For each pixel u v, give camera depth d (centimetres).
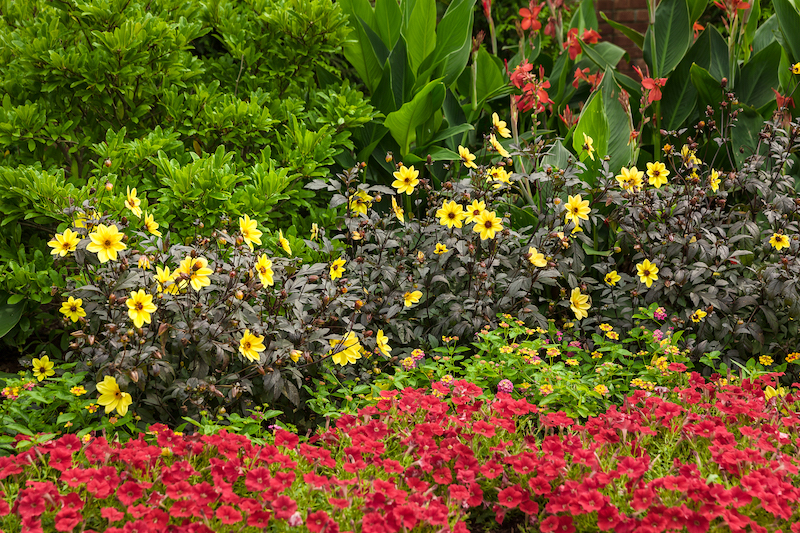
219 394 230
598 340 305
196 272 233
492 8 675
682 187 358
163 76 370
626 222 337
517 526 212
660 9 481
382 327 306
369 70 460
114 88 357
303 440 250
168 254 257
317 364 276
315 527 174
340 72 489
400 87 448
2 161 351
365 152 423
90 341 219
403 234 334
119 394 229
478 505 213
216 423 239
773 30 459
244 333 243
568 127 458
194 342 240
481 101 470
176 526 178
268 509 187
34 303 320
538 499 213
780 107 383
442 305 317
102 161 341
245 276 260
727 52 461
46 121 354
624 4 723
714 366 304
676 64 473
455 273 307
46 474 205
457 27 475
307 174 367
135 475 204
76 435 223
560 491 197
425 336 318
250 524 179
